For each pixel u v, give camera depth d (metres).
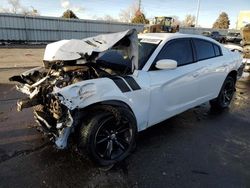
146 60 3.55
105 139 3.02
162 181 2.84
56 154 3.29
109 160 3.07
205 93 4.64
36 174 2.88
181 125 4.46
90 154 2.89
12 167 2.99
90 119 2.87
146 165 3.14
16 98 5.59
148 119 3.53
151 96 3.44
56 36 25.58
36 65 10.67
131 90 3.17
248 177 2.99
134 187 2.72
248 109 5.54
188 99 4.21
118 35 3.30
